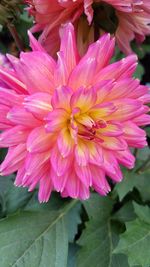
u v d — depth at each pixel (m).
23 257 0.34
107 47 0.27
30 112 0.26
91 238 0.37
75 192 0.28
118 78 0.28
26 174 0.26
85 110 0.28
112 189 0.40
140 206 0.36
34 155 0.27
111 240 0.38
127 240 0.35
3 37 0.52
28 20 0.38
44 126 0.26
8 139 0.26
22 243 0.34
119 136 0.27
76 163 0.27
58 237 0.35
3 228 0.34
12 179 0.38
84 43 0.32
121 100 0.27
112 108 0.27
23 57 0.26
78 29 0.31
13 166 0.27
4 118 0.27
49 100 0.26
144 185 0.39
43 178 0.28
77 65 0.27
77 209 0.39
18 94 0.27
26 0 0.31
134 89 0.27
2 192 0.38
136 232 0.35
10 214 0.37
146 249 0.35
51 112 0.26
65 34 0.27
